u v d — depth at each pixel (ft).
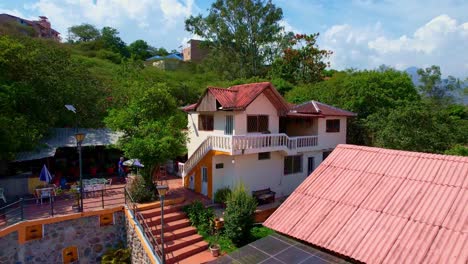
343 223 29.89
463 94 141.38
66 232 50.16
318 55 155.94
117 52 208.64
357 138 92.73
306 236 29.94
